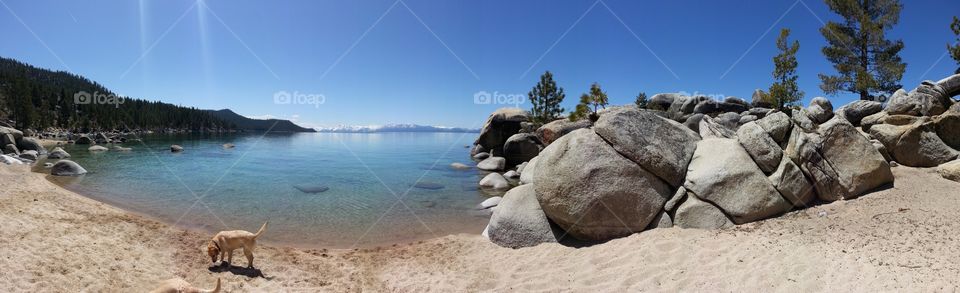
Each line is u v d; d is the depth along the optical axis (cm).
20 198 1237
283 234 1160
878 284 559
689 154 1050
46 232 842
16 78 10219
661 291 644
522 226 1005
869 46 2638
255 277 763
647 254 796
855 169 994
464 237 1113
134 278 679
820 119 1575
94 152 3853
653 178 973
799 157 999
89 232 909
